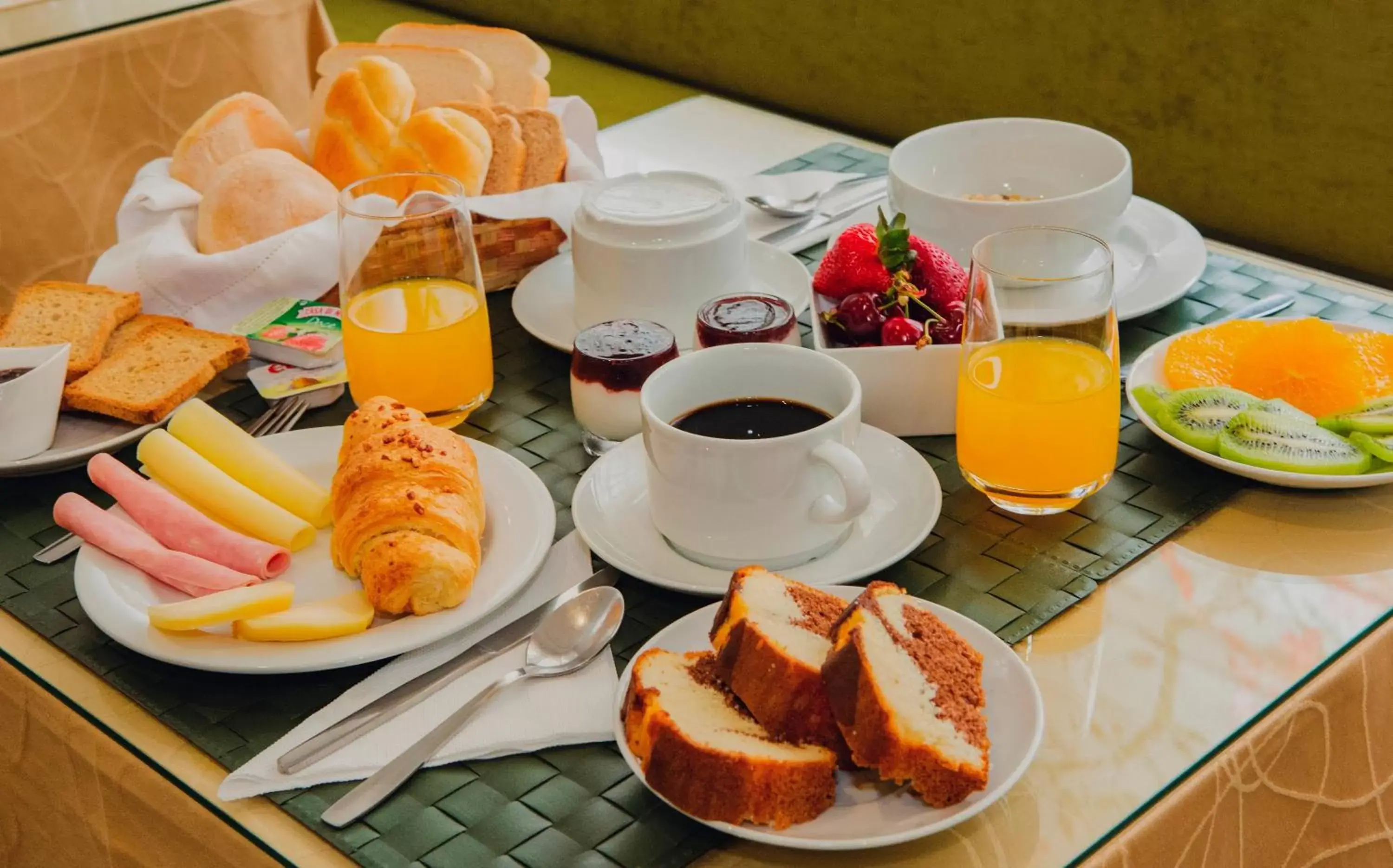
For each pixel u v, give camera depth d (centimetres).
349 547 84
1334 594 83
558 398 110
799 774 65
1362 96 193
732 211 113
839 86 258
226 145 137
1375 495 92
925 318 105
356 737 74
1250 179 210
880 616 73
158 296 121
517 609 85
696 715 69
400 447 89
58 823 86
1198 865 73
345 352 106
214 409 110
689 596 85
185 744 76
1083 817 68
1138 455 98
